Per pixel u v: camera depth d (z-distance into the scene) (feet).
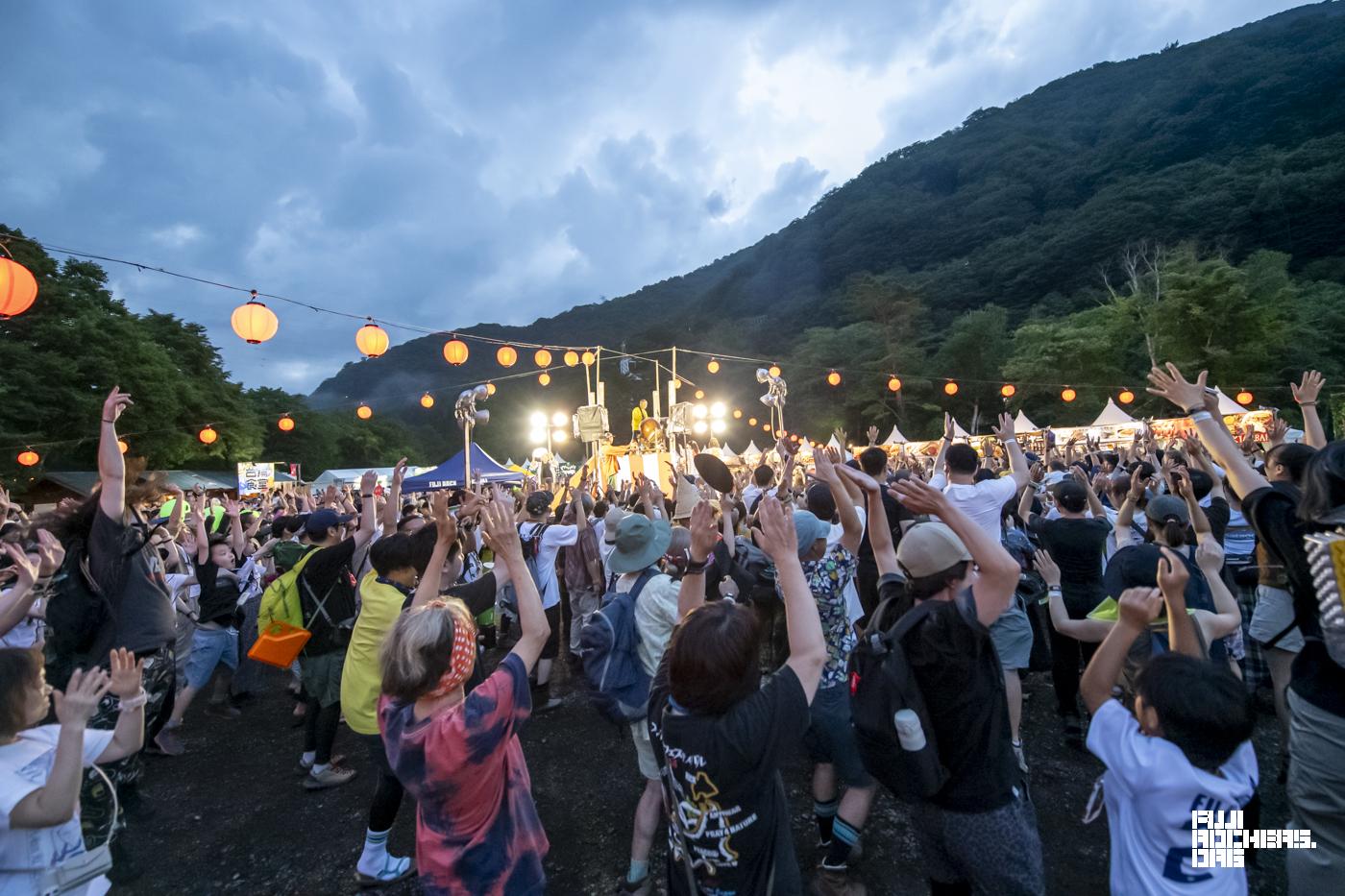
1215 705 5.21
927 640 6.36
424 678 5.99
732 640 5.08
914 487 6.65
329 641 13.14
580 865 10.66
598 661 9.71
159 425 86.99
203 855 11.39
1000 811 6.42
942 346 150.92
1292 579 6.84
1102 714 5.96
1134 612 6.17
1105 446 64.23
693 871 5.39
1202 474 14.01
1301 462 9.75
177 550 17.66
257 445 117.08
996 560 6.22
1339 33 239.50
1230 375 99.71
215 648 16.78
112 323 84.48
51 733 6.42
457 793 5.97
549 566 18.13
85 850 6.07
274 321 20.22
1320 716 6.44
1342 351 107.76
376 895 10.19
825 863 9.36
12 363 70.28
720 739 5.06
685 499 17.01
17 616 8.52
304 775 14.33
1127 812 5.59
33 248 76.23
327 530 13.43
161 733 15.47
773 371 48.93
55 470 79.00
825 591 9.95
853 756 9.31
